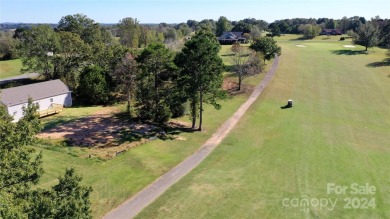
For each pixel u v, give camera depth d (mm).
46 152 32156
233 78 68125
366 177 29094
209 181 27734
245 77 64625
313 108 53531
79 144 34969
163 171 29781
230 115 48500
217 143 37562
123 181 27484
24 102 45406
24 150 16453
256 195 25484
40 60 62406
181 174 29203
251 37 128875
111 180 27484
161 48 43594
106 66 57625
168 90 45250
